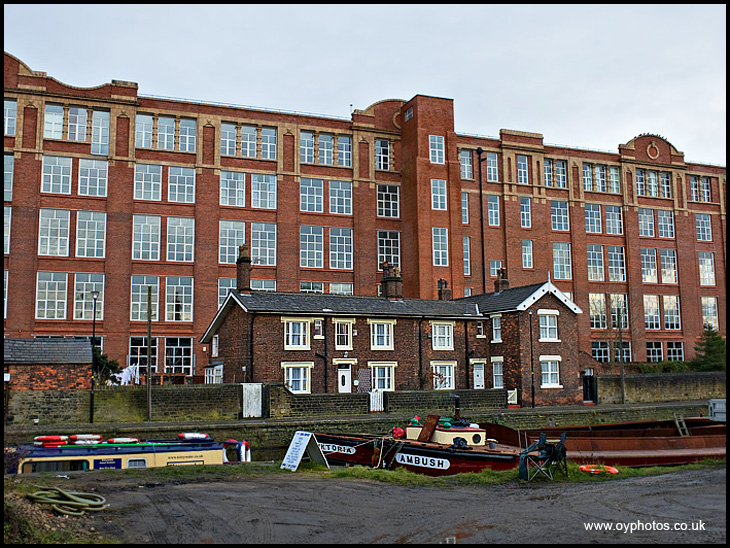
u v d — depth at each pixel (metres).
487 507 14.82
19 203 47.69
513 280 62.06
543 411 35.72
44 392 28.38
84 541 11.52
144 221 51.22
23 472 19.00
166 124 53.00
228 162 54.28
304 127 57.53
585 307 65.06
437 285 56.59
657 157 71.38
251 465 20.84
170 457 21.19
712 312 72.19
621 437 24.02
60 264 48.34
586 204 67.31
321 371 37.38
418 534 12.48
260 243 54.59
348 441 24.92
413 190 58.62
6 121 48.34
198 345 50.91
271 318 36.41
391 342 39.69
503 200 63.12
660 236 70.38
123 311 49.34
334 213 57.91
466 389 37.88
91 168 50.19
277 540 12.04
